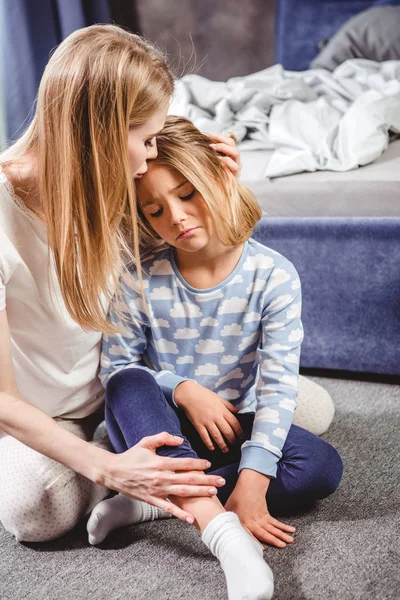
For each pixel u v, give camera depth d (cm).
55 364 114
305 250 158
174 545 108
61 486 106
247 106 202
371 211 155
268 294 111
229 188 108
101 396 123
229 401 119
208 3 288
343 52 255
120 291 112
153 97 95
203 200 105
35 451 109
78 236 98
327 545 104
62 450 97
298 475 108
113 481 95
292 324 112
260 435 106
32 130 100
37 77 274
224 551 89
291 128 179
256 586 84
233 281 112
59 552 108
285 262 113
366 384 160
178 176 103
